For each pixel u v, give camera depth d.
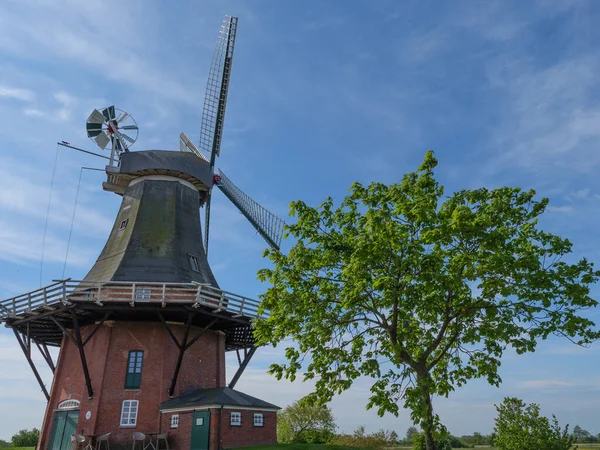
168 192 29.70
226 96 34.31
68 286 22.53
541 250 15.19
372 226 13.66
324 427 43.62
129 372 24.56
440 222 14.52
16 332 25.14
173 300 23.09
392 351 15.37
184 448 21.83
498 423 31.09
